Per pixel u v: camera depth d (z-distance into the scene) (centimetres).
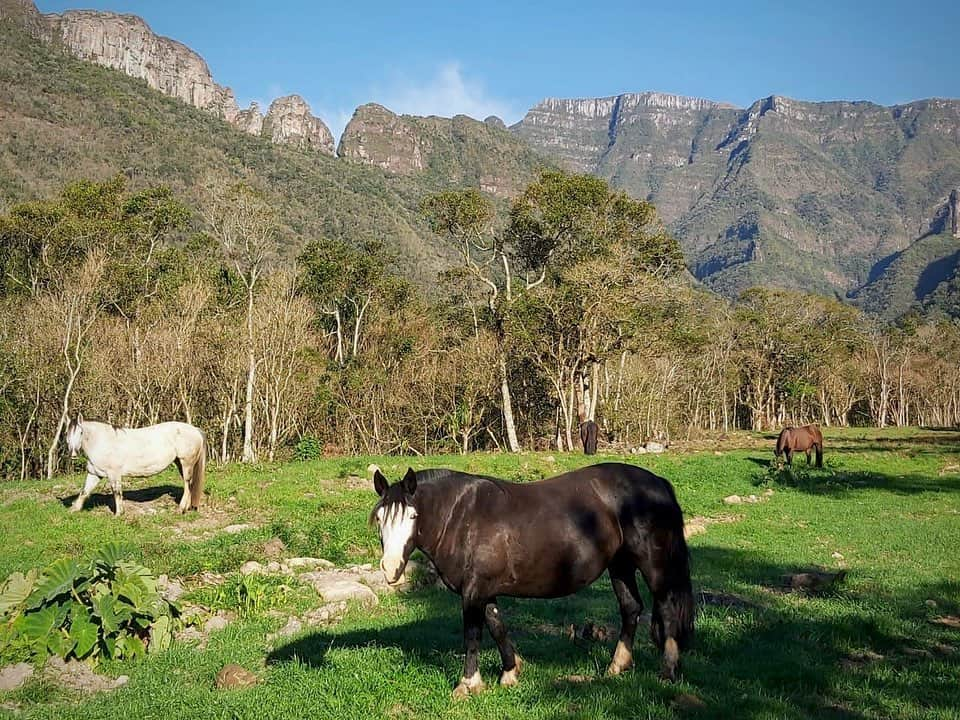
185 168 10881
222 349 3978
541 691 676
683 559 727
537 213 4503
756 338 7538
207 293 4138
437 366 4825
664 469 2797
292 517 1633
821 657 796
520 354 4500
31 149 9162
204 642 889
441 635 873
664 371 5525
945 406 8669
